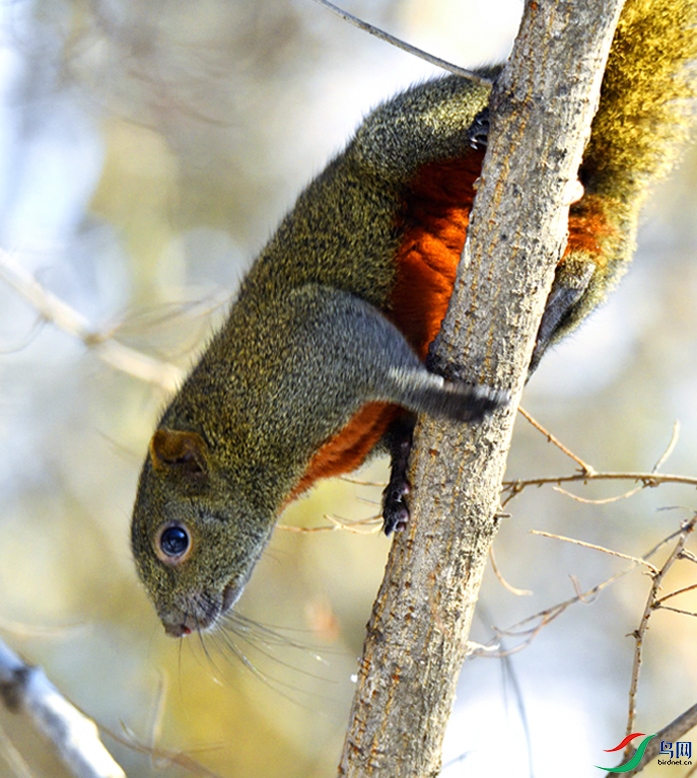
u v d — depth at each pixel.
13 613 17.23
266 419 8.97
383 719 7.35
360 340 8.54
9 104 16.50
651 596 7.29
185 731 15.06
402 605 7.34
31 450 17.86
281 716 15.32
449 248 9.21
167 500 9.31
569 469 17.69
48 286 13.75
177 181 19.06
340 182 9.48
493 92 6.93
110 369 16.16
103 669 16.44
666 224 18.61
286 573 15.68
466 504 7.23
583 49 6.70
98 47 16.47
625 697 15.30
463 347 7.21
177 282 18.44
